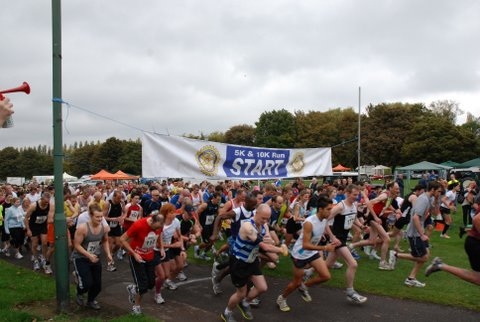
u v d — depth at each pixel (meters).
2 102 2.81
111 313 6.05
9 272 8.67
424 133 51.56
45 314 5.95
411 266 8.92
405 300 6.55
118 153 81.06
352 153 57.72
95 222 6.00
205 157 9.90
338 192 10.80
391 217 9.87
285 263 9.29
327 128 62.28
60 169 6.03
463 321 5.59
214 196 9.66
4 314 5.57
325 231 6.43
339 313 5.97
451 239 12.46
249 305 5.75
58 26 5.93
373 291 7.02
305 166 12.34
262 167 11.23
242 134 74.50
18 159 100.44
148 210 10.74
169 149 9.31
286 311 6.09
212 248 10.20
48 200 9.05
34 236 9.27
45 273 8.81
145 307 6.38
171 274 7.37
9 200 11.42
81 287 6.00
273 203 9.29
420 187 9.21
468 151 50.59
